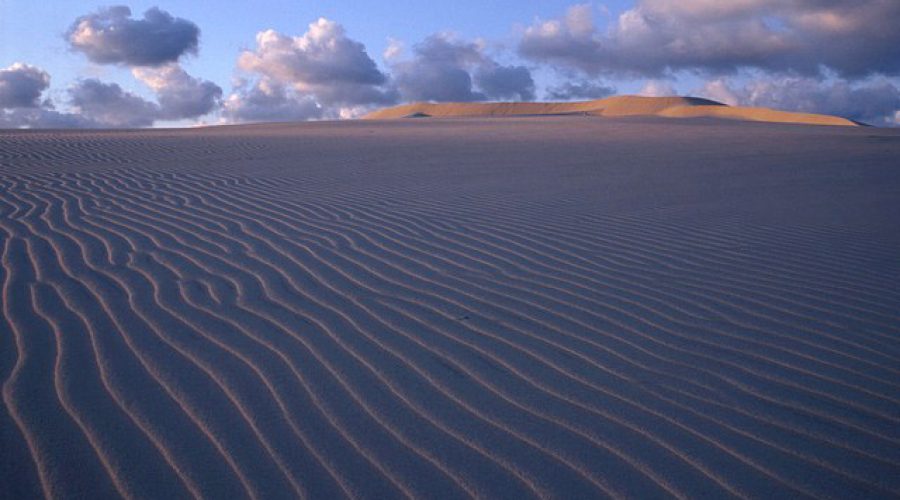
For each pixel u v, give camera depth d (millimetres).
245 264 5484
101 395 3246
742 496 2506
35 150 14680
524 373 3516
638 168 12406
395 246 6133
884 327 4176
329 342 3902
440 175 11172
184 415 3070
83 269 5293
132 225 6863
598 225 7109
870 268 5477
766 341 3957
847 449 2811
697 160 13930
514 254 5891
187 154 14344
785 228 6984
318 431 2941
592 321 4266
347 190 9352
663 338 3994
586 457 2748
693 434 2916
